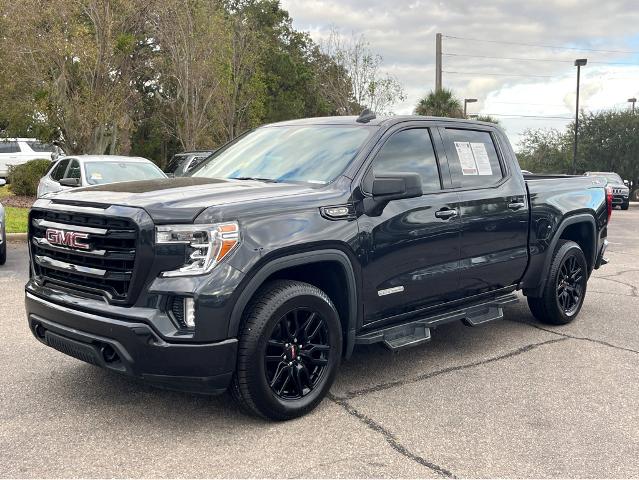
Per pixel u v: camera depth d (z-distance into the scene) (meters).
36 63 19.05
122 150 27.14
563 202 6.30
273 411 3.92
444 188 5.05
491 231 5.39
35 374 4.77
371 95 27.92
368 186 4.45
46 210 4.07
